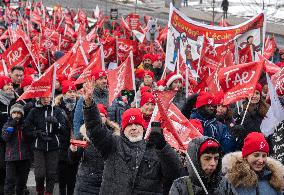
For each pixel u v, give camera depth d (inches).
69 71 491.5
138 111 233.6
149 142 216.2
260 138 217.8
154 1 2065.7
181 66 456.4
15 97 374.9
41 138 349.7
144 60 587.5
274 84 369.7
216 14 1635.1
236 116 347.9
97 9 1147.9
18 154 352.5
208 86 363.9
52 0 1903.3
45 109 354.0
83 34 772.0
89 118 226.1
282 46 1226.6
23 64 497.7
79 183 285.6
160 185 229.1
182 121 263.6
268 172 220.2
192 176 192.7
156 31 827.4
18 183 361.1
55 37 752.3
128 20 932.6
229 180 210.7
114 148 231.1
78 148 282.2
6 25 1168.8
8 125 350.0
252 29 507.5
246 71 317.7
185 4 1831.9
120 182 228.5
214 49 454.3
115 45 572.1
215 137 312.3
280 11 1660.9
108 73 371.2
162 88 394.6
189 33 515.5
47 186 356.5
